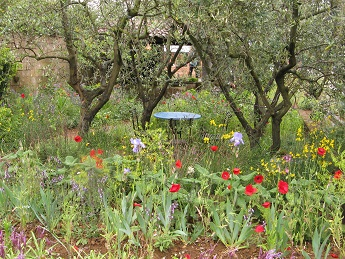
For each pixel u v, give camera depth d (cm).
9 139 779
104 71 853
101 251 388
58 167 552
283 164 564
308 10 600
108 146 715
